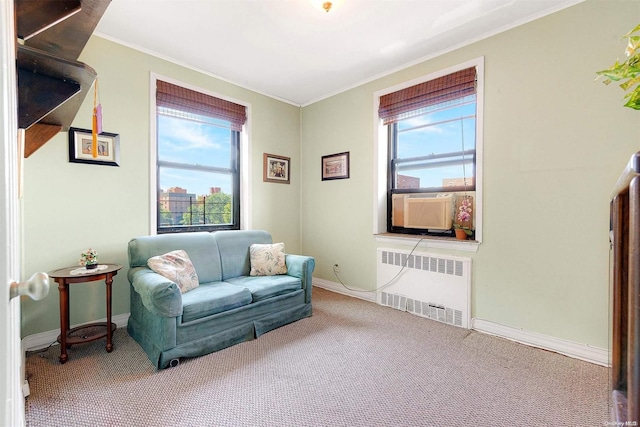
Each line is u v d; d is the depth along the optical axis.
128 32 2.45
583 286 2.06
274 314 2.56
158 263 2.29
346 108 3.60
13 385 0.51
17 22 0.89
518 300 2.34
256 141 3.65
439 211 2.88
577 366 1.97
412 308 2.95
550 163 2.19
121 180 2.59
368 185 3.39
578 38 2.06
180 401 1.61
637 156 0.48
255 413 1.52
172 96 2.90
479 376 1.86
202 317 2.10
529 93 2.27
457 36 2.52
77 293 2.38
